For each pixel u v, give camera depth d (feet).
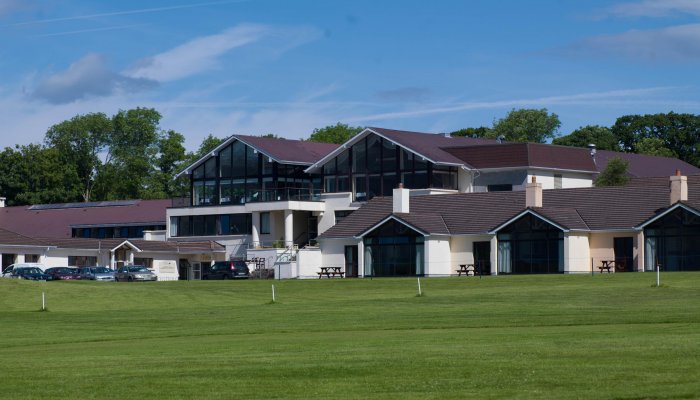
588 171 357.61
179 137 579.48
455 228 298.56
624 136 530.27
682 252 263.29
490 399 75.36
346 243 317.01
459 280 248.93
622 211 277.44
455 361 92.68
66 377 91.20
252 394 80.28
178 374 90.58
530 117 554.46
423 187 342.44
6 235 352.49
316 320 158.30
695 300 169.78
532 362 90.17
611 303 171.63
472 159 348.38
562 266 275.18
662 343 100.12
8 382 88.89
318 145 402.93
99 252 372.99
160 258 378.12
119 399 79.71
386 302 194.08
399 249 301.63
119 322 170.09
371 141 354.54
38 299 225.76
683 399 72.59
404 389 80.28
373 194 352.69
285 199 360.69
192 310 193.47
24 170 530.27
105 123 563.07
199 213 388.16
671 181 267.18
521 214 280.72
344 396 78.43
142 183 567.59
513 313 157.69
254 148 375.86
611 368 84.99
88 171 565.53
